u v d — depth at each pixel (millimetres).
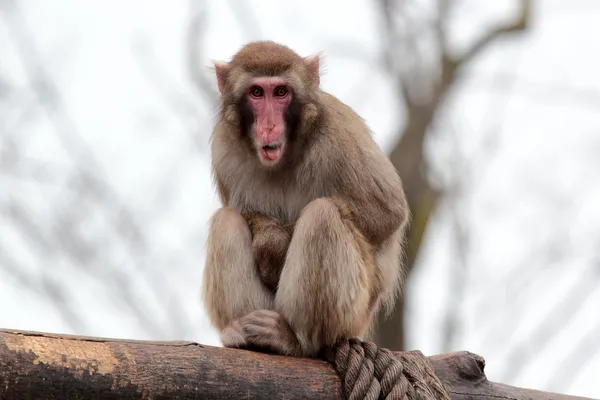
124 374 11680
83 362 11531
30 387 11242
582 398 14141
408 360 13508
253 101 15656
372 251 15391
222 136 16094
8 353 11195
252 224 15227
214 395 12109
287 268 14148
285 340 13883
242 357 12508
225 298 14680
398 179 15859
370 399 12727
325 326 13914
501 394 13867
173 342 12273
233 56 16391
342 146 15344
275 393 12453
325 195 15477
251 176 15977
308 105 15438
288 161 15680
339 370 12969
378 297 15562
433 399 13078
